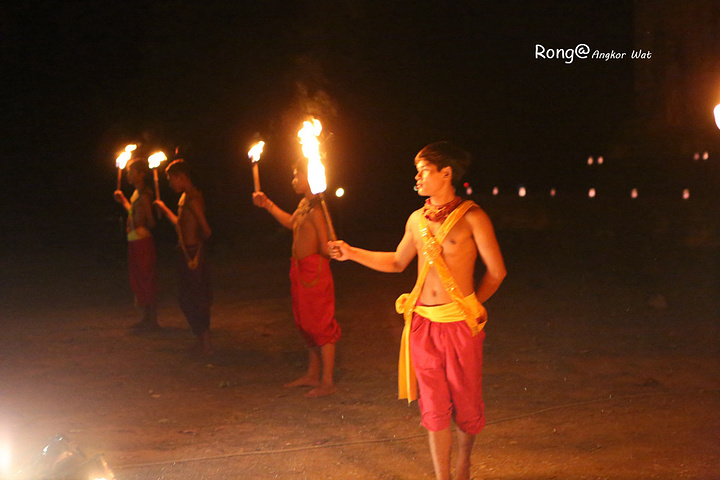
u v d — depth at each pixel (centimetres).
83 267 1512
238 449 463
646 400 534
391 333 812
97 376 659
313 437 482
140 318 945
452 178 377
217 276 1323
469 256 373
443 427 371
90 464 343
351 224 2022
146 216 843
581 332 771
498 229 1670
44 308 1043
